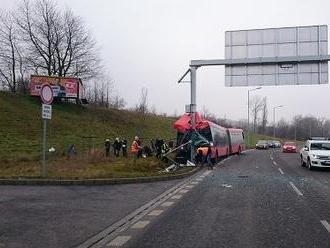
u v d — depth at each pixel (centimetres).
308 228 998
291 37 3019
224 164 3459
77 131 5303
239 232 958
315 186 1880
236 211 1232
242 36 3064
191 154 3042
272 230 977
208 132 3516
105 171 2223
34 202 1367
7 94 5859
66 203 1356
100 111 6706
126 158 3166
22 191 1628
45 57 6203
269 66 3031
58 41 6172
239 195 1576
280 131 14788
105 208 1277
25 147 3925
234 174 2492
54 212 1197
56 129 5128
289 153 5969
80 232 954
